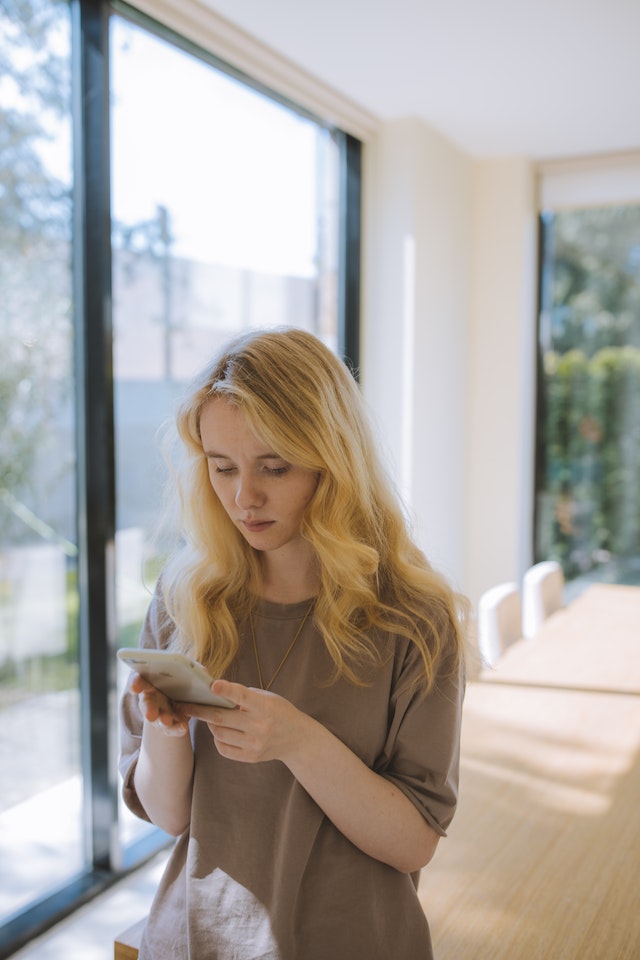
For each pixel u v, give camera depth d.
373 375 4.04
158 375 2.90
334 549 0.99
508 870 1.51
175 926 1.04
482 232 4.53
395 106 3.73
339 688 1.00
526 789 1.83
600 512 4.67
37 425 2.47
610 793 1.81
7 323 2.35
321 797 0.94
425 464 4.12
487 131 4.06
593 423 4.65
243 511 1.00
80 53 2.52
